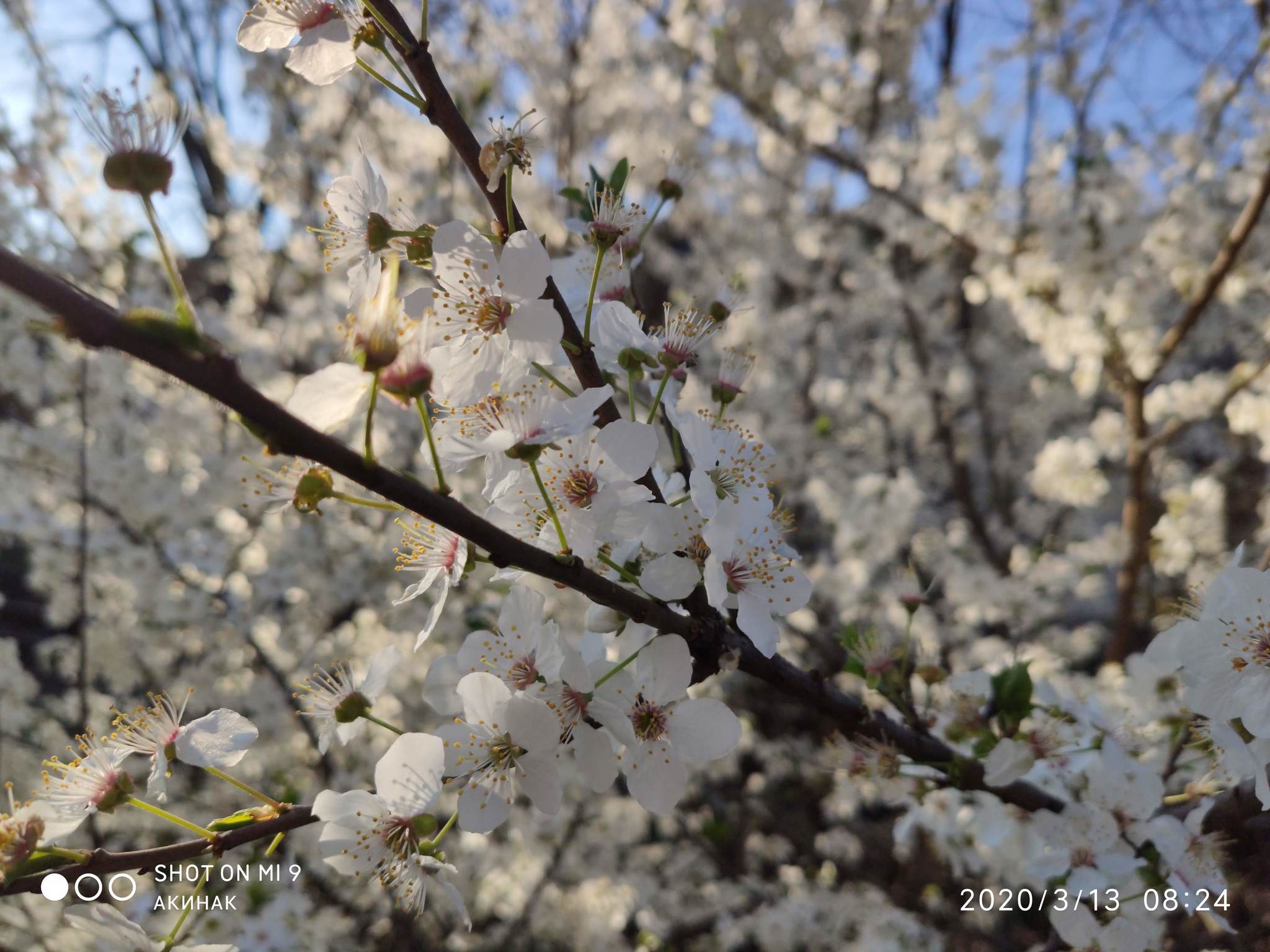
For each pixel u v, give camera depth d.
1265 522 6.39
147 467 6.00
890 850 6.70
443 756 1.64
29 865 1.42
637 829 6.04
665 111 7.55
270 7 1.59
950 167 6.76
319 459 1.15
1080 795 2.39
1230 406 5.35
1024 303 5.85
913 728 2.35
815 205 7.88
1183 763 2.64
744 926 6.25
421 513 1.25
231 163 7.41
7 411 6.32
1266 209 5.22
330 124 7.38
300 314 7.14
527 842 5.68
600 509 1.58
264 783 5.73
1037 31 7.36
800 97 7.10
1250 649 1.75
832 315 8.57
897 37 7.30
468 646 1.82
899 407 7.99
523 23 7.66
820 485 7.13
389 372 1.27
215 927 4.27
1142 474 5.79
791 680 2.00
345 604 6.08
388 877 1.61
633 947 6.30
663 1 7.52
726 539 1.61
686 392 2.94
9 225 5.85
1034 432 8.34
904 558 7.43
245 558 6.03
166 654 5.86
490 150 1.54
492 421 1.58
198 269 7.62
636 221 1.85
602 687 1.63
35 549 5.97
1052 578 6.61
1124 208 5.67
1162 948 2.64
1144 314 5.38
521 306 1.56
